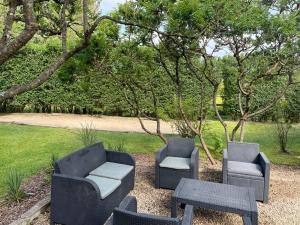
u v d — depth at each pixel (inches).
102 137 362.6
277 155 298.2
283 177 231.1
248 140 360.5
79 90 538.9
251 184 185.0
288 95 376.5
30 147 304.0
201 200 141.0
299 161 277.3
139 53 249.4
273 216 165.0
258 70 242.8
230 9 191.0
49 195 177.9
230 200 141.8
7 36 96.3
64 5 121.8
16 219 150.4
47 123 460.1
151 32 223.3
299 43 214.7
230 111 499.2
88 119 514.6
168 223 89.9
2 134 362.9
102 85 530.3
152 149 311.4
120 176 172.6
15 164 244.4
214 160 272.7
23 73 520.7
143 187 203.2
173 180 197.9
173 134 384.8
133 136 374.9
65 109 570.3
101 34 223.1
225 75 277.0
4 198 176.7
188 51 226.8
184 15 185.5
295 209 173.6
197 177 212.5
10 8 100.3
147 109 500.1
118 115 557.9
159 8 198.8
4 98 90.0
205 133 325.4
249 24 197.6
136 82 275.9
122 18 223.0
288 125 357.7
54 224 146.3
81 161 169.9
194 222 157.6
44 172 223.1
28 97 543.5
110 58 242.2
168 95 475.2
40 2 142.8
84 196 138.9
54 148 301.0
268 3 226.1
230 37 217.9
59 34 142.1
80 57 207.9
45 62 518.3
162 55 256.7
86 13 116.6
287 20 205.8
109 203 150.6
